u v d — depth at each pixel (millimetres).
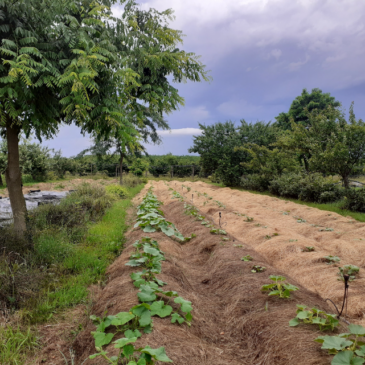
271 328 2533
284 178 13445
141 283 2980
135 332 2055
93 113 4180
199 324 2770
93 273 4152
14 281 3303
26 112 4086
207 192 15281
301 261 4676
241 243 5383
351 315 3156
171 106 5734
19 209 5062
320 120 12570
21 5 3766
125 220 8039
